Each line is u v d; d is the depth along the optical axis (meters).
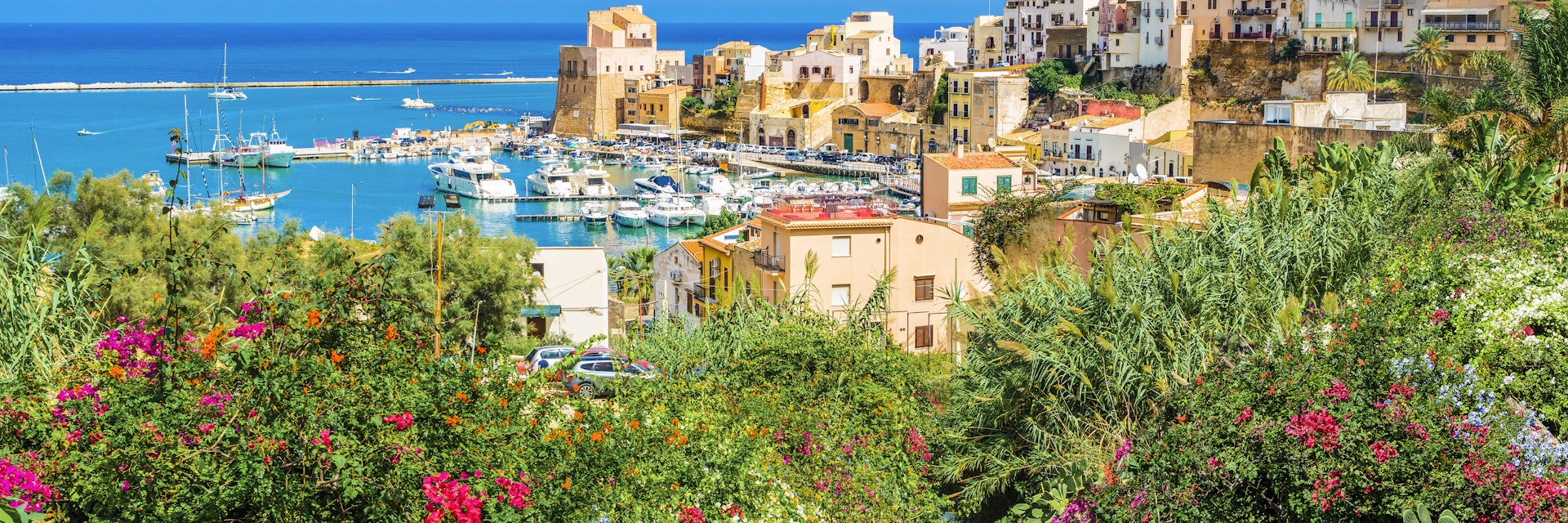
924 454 29.72
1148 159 139.62
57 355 22.23
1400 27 149.50
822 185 158.62
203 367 17.78
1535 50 43.81
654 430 22.16
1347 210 32.75
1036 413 30.38
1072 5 192.62
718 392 29.66
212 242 47.38
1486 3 140.75
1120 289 30.89
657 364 34.50
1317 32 155.25
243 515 16.97
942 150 186.25
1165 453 20.62
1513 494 18.28
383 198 158.38
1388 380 19.98
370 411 17.41
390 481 17.06
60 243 46.81
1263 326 28.66
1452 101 44.28
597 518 19.67
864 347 34.03
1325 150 40.94
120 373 17.95
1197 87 165.12
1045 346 30.23
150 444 16.81
